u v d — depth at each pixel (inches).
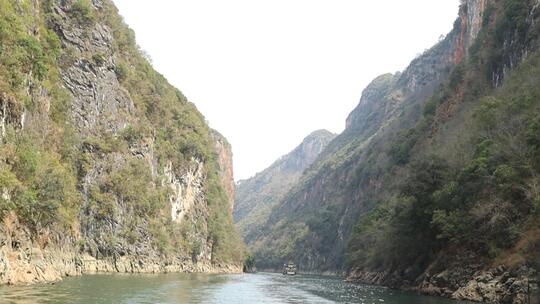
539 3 2874.0
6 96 1728.6
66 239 2294.5
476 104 3019.2
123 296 1433.3
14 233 1574.8
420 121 4532.5
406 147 4308.6
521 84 2313.0
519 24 2999.5
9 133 1732.3
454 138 2564.0
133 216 3240.7
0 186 1546.5
